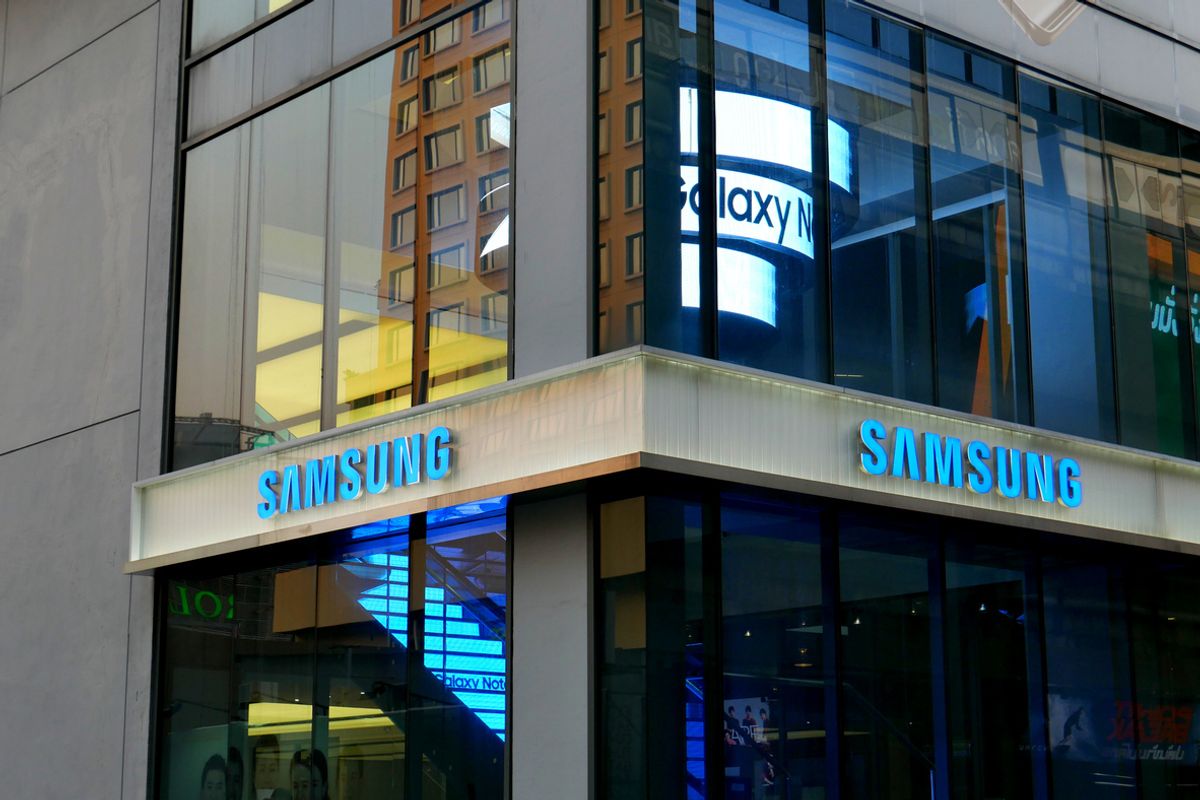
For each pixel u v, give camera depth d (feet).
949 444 46.14
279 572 51.72
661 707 39.78
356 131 51.98
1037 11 54.75
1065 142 54.54
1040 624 50.01
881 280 47.75
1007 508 47.32
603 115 43.39
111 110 62.64
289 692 50.49
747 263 44.27
